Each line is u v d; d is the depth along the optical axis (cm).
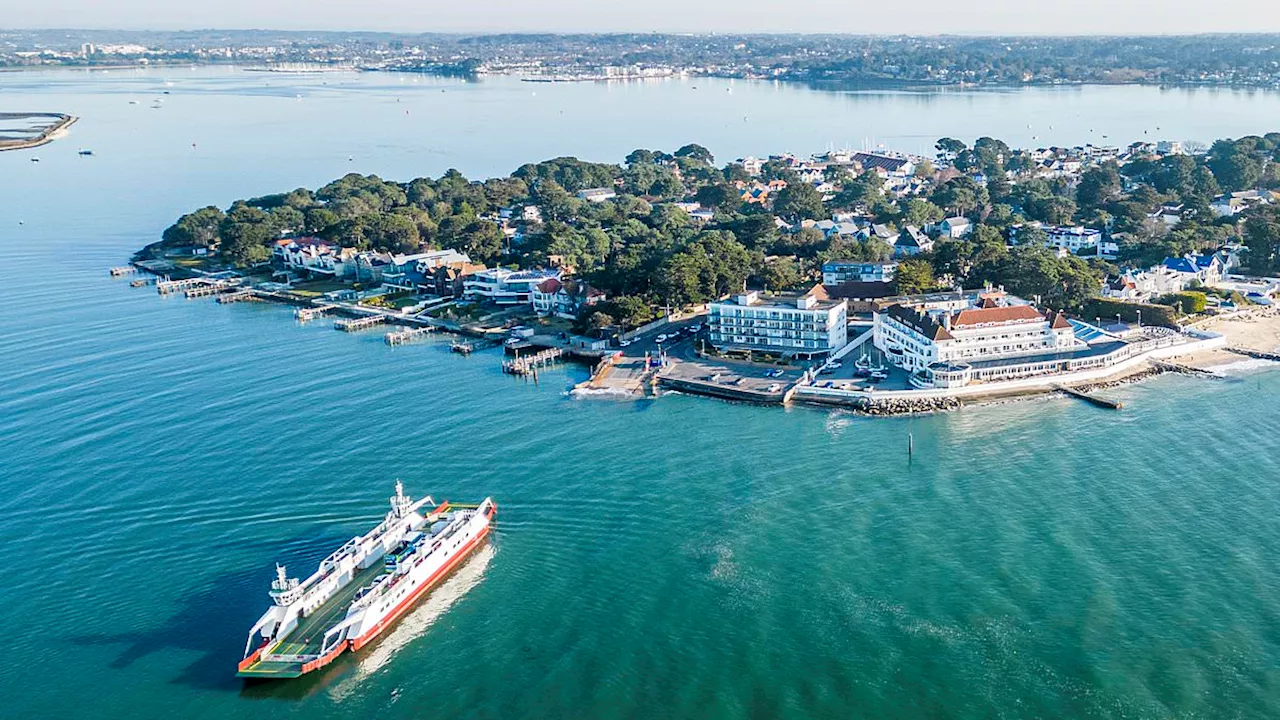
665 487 19412
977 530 17312
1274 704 12875
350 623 14762
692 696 13450
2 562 17200
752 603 15425
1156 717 12712
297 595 15312
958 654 14050
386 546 16975
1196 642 14088
